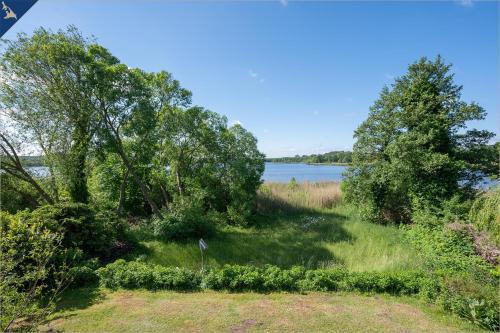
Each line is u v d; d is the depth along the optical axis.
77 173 11.63
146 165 13.80
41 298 5.65
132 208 15.66
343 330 4.82
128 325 4.90
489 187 11.15
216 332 4.71
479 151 12.73
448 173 11.94
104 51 11.17
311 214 16.27
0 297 4.15
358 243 11.00
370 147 14.33
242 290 6.47
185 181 15.19
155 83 12.91
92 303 5.76
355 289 6.48
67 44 10.16
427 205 11.75
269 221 14.88
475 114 12.27
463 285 5.75
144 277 6.63
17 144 10.68
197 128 14.43
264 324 4.98
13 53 10.22
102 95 10.73
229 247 10.70
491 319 4.98
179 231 11.05
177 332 4.70
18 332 4.54
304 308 5.61
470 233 9.01
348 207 16.97
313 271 6.96
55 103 10.72
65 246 7.90
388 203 14.15
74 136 11.24
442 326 5.01
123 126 11.72
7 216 6.67
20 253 5.29
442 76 13.25
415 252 9.70
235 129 15.61
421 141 12.10
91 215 8.92
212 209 15.00
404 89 13.93
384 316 5.32
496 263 7.79
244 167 14.76
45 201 11.43
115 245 9.61
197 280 6.72
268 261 9.57
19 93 10.42
